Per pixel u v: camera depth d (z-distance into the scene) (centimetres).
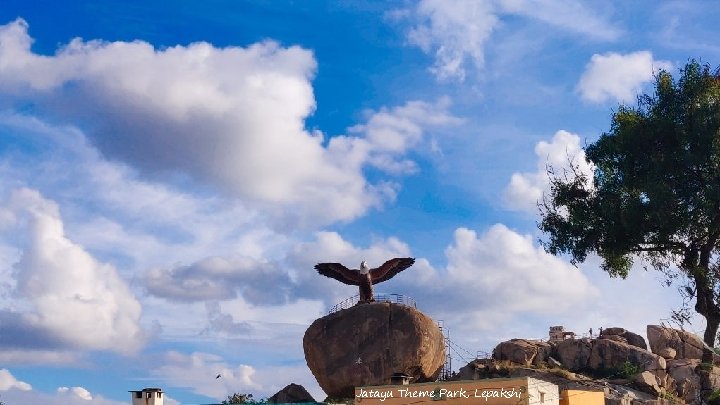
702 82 6900
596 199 7200
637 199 6844
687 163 6700
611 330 7856
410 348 7150
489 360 7456
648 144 6981
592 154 7281
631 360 7238
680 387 7050
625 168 7006
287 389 7500
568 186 7331
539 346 7550
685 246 6894
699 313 6825
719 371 7106
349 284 7769
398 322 7275
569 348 7444
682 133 6788
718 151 6619
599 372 7262
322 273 7781
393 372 7094
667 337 7656
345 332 7306
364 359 7162
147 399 6016
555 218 7381
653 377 6956
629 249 7025
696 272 6756
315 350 7312
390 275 7819
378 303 7419
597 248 7200
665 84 7062
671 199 6606
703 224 6719
